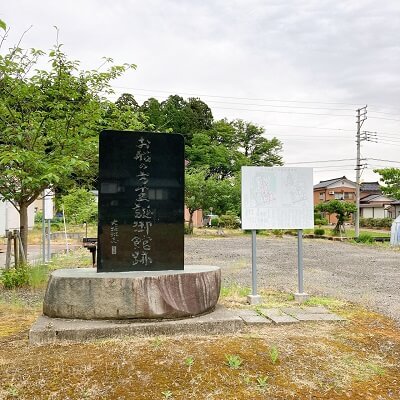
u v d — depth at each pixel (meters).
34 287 8.59
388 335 5.55
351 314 6.55
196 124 44.72
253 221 7.34
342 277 11.28
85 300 5.27
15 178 8.70
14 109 8.62
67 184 9.72
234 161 44.06
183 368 4.08
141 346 4.59
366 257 16.98
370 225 45.91
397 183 28.95
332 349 4.81
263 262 14.48
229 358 4.27
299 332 5.43
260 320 5.93
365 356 4.75
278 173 7.52
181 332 5.19
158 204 6.03
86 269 6.18
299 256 7.54
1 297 7.75
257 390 3.81
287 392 3.81
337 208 29.48
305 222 7.55
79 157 8.53
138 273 5.59
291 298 7.58
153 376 3.93
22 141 8.21
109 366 4.09
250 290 8.37
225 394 3.72
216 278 5.89
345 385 4.01
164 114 41.69
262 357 4.42
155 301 5.30
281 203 7.48
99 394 3.65
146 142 6.05
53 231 25.05
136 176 5.99
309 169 7.64
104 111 9.06
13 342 4.99
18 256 9.45
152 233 5.96
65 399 3.58
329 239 27.58
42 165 7.55
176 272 5.64
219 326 5.33
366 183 63.09
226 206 30.70
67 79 8.33
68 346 4.72
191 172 33.41
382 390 3.99
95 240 12.23
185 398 3.63
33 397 3.60
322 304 7.13
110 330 4.99
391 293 9.05
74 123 8.55
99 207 5.84
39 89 8.50
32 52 8.20
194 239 25.88
